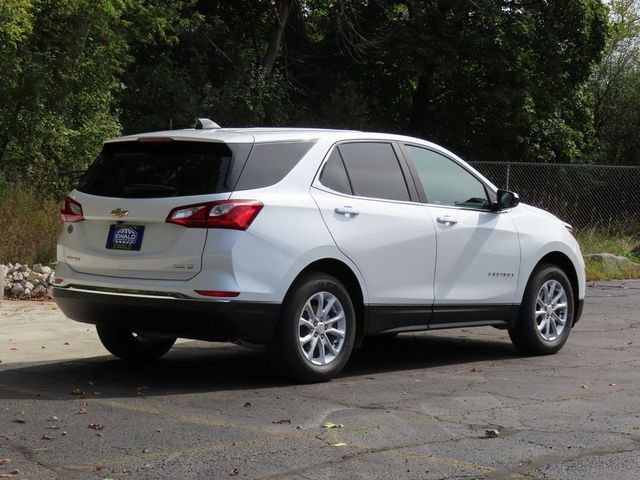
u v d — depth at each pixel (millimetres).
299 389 6684
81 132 18391
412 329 7555
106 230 6805
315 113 29484
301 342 6719
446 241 7715
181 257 6391
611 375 7477
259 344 6629
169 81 24750
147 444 5094
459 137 31891
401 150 7707
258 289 6426
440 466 4727
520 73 28969
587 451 5059
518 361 8203
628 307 12781
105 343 7605
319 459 4824
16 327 9375
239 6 30297
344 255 6949
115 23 20109
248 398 6340
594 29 30406
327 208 6902
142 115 24812
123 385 6773
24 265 12133
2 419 5629
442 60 28312
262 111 25891
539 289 8477
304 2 31406
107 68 19547
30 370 7348
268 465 4703
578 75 30828
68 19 18672
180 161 6695
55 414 5781
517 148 30641
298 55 30000
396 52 28922
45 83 17875
